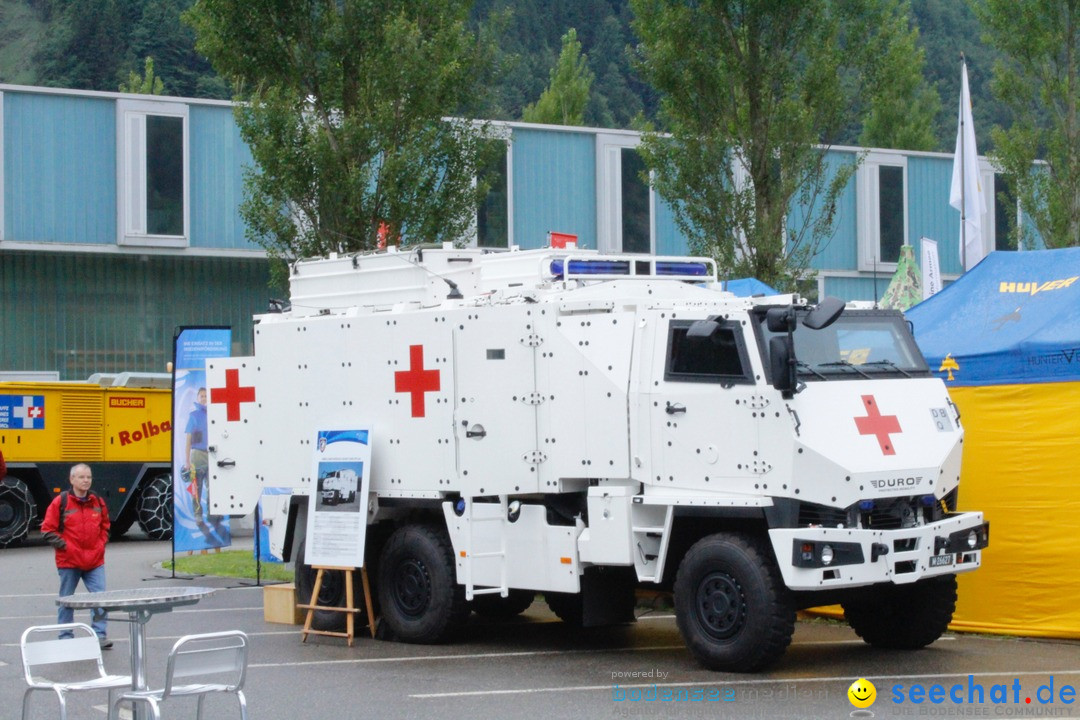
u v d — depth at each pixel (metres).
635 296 11.60
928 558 10.41
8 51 81.81
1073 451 11.91
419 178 18.69
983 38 29.72
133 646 7.59
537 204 31.56
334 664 11.41
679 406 10.61
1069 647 11.67
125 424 24.64
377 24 18.77
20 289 29.62
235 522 27.05
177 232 30.12
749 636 10.10
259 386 13.50
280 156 18.17
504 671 10.93
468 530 11.85
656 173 20.77
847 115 19.83
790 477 9.99
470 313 11.89
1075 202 28.70
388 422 12.46
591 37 84.12
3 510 23.30
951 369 12.67
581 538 11.12
